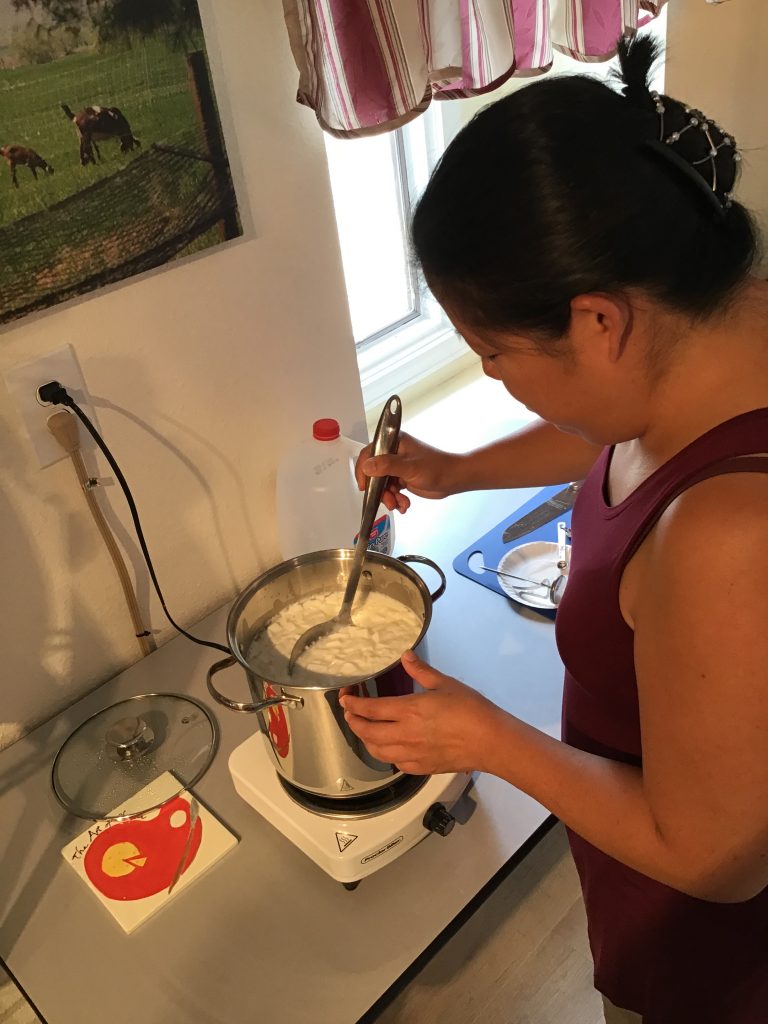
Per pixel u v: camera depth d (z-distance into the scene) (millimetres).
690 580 555
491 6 1019
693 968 837
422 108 1021
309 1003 817
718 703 545
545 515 1396
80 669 1141
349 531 1280
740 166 640
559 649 794
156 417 1079
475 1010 1317
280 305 1146
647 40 588
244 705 816
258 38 987
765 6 1717
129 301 996
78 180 893
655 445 653
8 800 1025
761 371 602
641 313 572
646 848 618
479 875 911
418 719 723
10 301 896
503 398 1770
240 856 947
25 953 873
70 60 843
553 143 539
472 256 566
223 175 1007
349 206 1704
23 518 1004
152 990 836
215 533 1214
